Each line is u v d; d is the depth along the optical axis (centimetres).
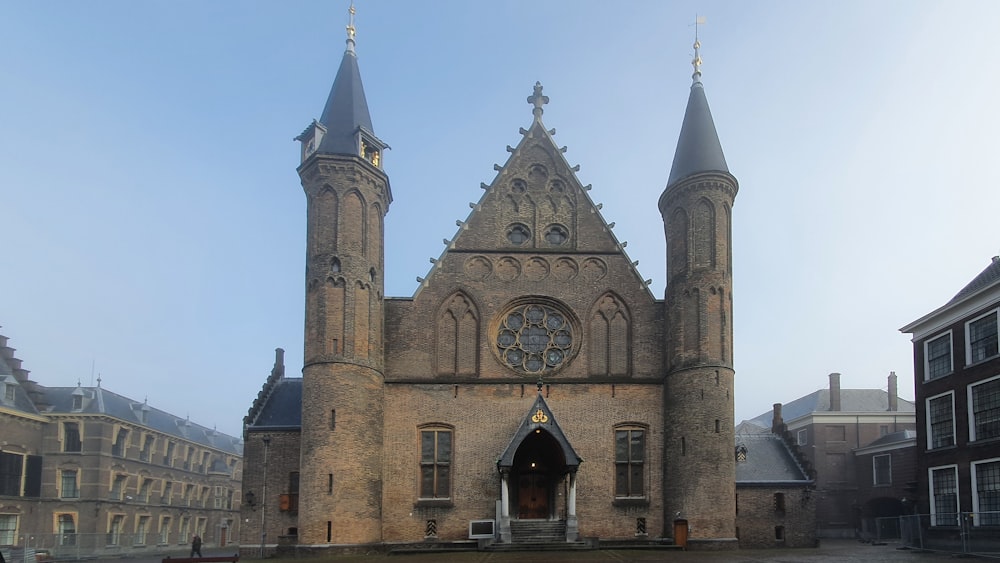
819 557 3441
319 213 4112
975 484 3850
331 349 3922
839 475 7281
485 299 4312
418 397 4141
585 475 4091
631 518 4047
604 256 4428
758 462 4734
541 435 4059
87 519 6444
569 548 3797
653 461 4128
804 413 7762
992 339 3831
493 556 3481
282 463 4262
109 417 6669
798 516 4512
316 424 3825
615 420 4169
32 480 6316
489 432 4119
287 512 4197
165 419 8269
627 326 4344
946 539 4028
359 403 3906
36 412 6469
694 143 4378
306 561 3466
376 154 4391
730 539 3825
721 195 4253
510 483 4106
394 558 3522
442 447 4109
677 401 4075
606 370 4281
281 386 4678
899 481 6488
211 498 9056
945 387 4178
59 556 5600
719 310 4119
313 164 4138
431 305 4278
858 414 7375
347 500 3750
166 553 7188
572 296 4359
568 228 4484
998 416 3741
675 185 4319
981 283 4122
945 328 4222
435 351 4225
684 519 3900
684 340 4125
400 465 4047
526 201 4512
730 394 4031
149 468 7525
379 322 4156
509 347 4306
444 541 3959
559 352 4322
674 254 4306
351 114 4284
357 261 4059
